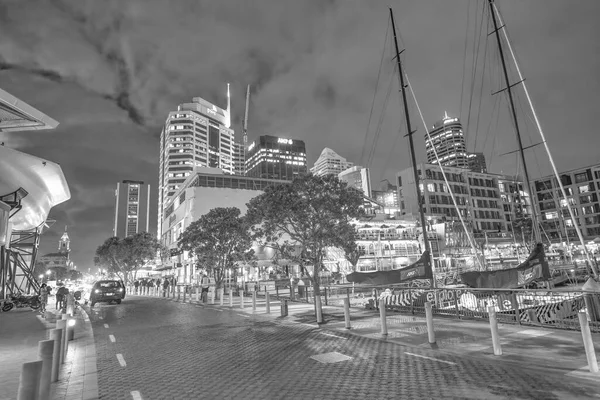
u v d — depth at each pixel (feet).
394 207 320.50
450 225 212.64
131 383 24.56
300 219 68.90
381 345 33.50
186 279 215.31
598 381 21.38
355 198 70.49
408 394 20.48
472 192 331.16
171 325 52.37
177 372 27.09
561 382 21.43
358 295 81.25
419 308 53.93
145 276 267.39
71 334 41.83
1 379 25.22
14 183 94.53
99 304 95.35
